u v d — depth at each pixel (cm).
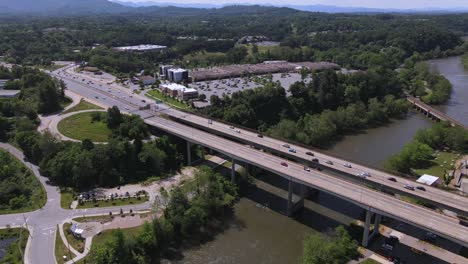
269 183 17812
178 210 13912
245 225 14412
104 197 15488
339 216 14875
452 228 11406
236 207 15688
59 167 16588
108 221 13688
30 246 12225
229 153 16925
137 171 17675
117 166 17538
